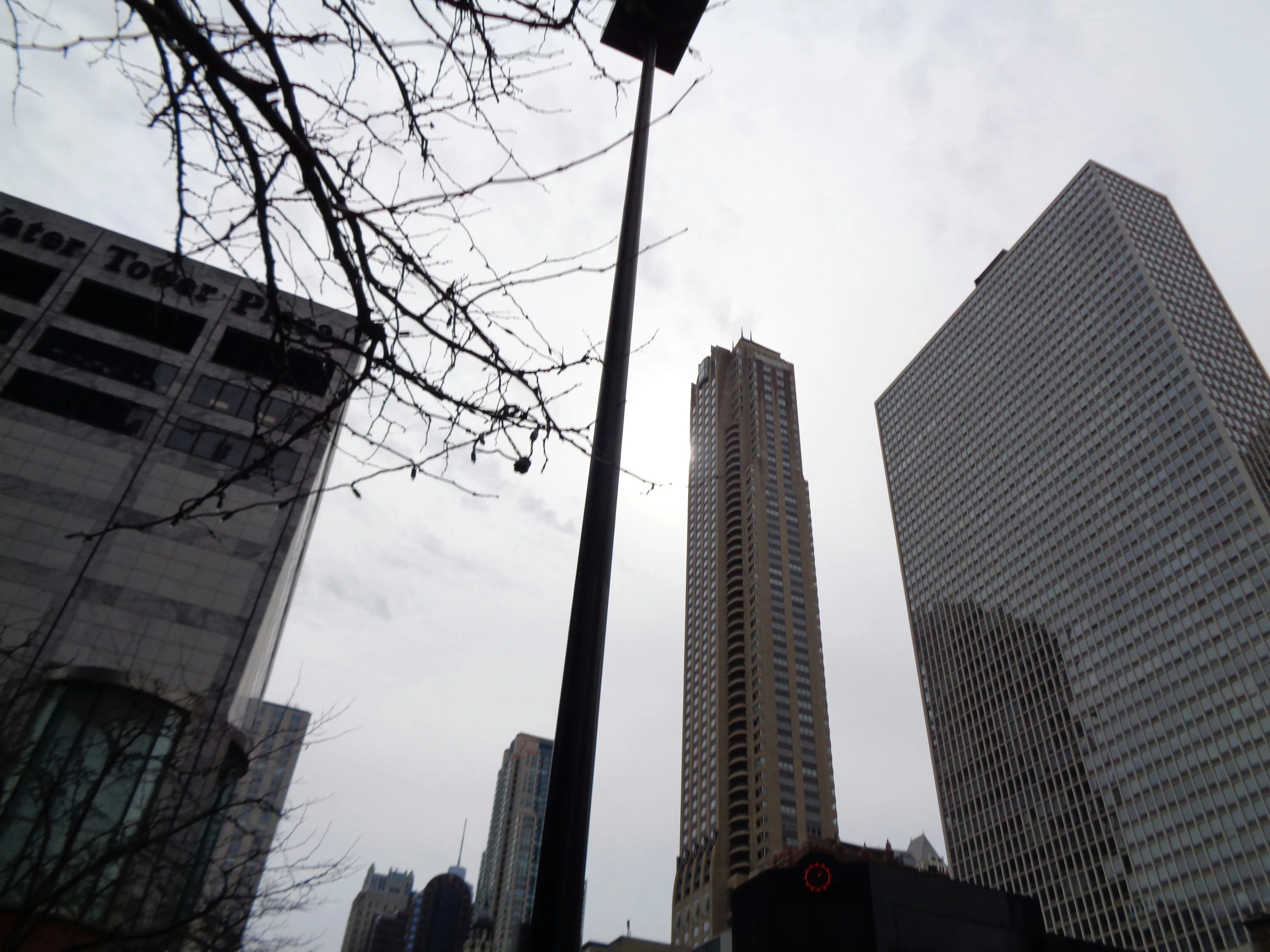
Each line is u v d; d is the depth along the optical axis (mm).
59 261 47406
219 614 39688
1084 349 177625
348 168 4414
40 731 27125
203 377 45750
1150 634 143125
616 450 5742
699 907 143000
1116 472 160500
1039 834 151875
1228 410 149500
